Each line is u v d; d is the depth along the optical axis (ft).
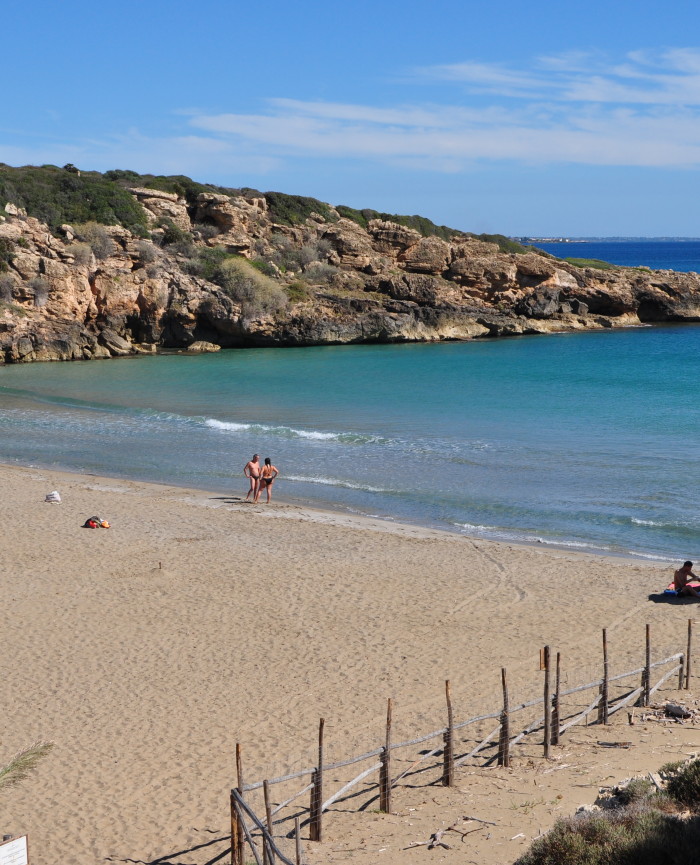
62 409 161.48
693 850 24.31
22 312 236.43
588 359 224.94
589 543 81.05
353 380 195.93
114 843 34.60
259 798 37.73
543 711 44.91
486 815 33.01
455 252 302.25
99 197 275.18
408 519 89.97
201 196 292.81
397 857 30.37
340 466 114.01
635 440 125.49
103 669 52.60
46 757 41.98
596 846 25.91
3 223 245.86
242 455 121.70
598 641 56.85
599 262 354.13
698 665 52.16
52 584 67.92
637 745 39.34
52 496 94.17
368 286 288.10
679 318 314.76
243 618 61.26
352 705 47.39
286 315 265.13
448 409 156.97
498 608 63.46
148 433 138.21
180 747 42.91
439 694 48.62
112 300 252.62
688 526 85.20
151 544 79.00
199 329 265.34
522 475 106.73
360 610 63.00
